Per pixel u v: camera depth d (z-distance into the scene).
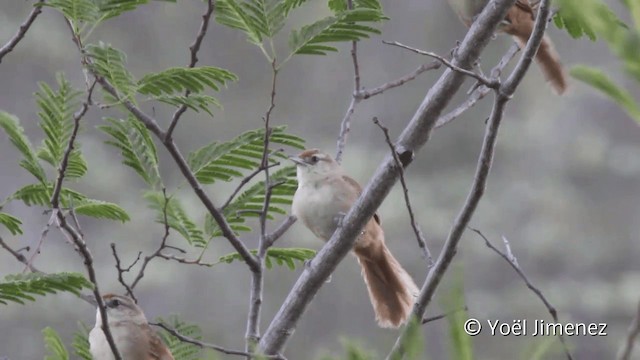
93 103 4.25
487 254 19.39
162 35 22.77
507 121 21.47
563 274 19.80
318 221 7.15
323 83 23.05
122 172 18.92
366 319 18.89
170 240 18.11
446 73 5.42
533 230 19.84
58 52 20.28
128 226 18.28
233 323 18.25
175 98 4.44
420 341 1.91
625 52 1.70
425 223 18.95
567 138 21.30
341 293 19.05
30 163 4.32
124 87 4.29
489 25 5.34
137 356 5.92
